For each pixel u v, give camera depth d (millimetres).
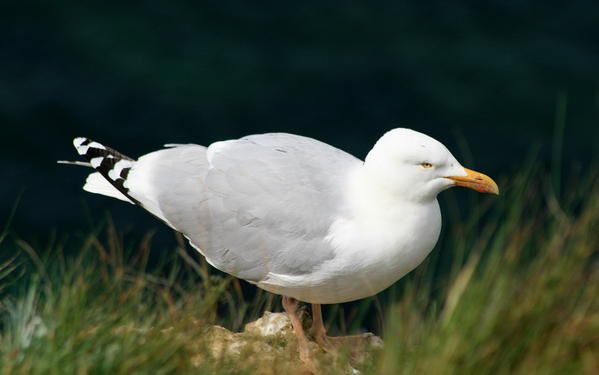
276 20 26312
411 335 8461
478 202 18734
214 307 9547
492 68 25734
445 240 17453
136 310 9234
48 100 23734
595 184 10141
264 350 9711
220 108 24250
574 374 8070
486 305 8203
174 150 11336
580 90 25297
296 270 10062
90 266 9617
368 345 9812
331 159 10367
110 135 23469
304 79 25047
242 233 10336
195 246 10867
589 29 26984
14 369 8273
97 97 24016
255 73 25031
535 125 24547
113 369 8289
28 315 9133
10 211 21141
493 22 27031
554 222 8703
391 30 26531
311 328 10625
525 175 9555
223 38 25781
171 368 8414
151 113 23922
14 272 11945
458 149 23984
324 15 26672
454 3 27234
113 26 25641
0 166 22375
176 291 10438
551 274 8266
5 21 25297
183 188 10828
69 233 20453
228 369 8586
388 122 24594
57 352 8367
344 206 9867
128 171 11500
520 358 8141
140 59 24906
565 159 23688
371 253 9711
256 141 10797
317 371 9617
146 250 10852
